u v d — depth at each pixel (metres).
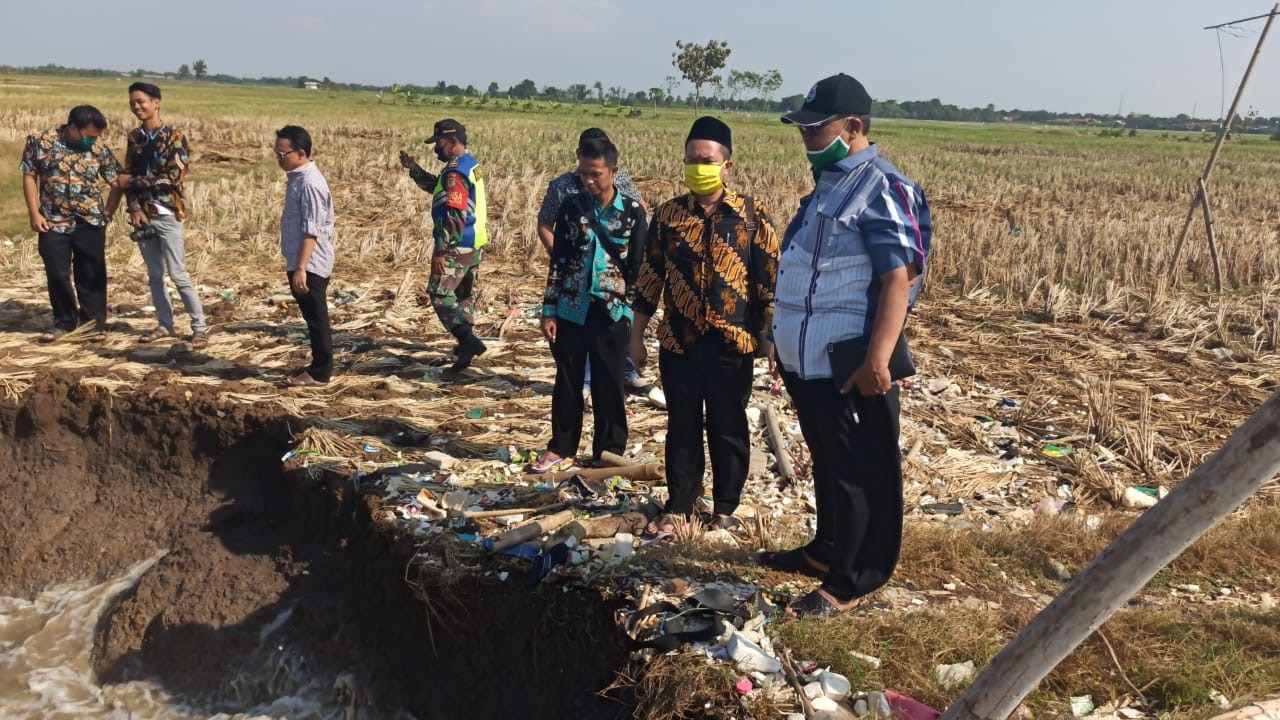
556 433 5.28
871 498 3.62
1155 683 3.35
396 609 4.61
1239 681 3.35
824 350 3.48
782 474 5.29
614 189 4.95
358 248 11.29
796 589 3.99
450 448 5.64
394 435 5.84
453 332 6.94
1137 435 5.82
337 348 7.57
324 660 4.84
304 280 6.28
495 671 4.24
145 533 5.91
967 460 5.68
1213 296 10.27
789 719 3.18
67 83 111.44
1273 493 5.12
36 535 5.98
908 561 4.25
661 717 3.31
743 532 4.57
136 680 5.09
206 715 4.83
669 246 4.21
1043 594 4.11
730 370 4.26
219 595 5.19
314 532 5.32
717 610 3.70
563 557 4.14
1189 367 7.59
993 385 7.11
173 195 7.08
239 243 11.48
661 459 5.44
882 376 3.28
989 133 82.62
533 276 10.38
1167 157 41.94
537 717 4.01
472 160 6.75
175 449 6.07
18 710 4.86
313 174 6.25
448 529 4.57
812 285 3.49
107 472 6.21
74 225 7.41
